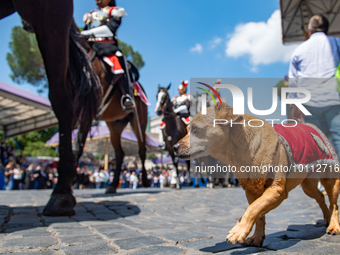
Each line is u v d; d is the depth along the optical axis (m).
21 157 13.01
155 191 7.60
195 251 1.84
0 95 10.14
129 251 1.84
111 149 20.69
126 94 5.38
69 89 3.62
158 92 8.29
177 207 4.37
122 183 16.69
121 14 5.26
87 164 21.02
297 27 9.01
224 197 5.82
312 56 3.46
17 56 24.55
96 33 5.04
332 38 3.46
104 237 2.25
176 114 8.27
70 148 3.33
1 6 2.97
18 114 13.05
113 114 5.74
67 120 3.29
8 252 1.82
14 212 3.47
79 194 6.60
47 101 11.28
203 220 3.29
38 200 5.38
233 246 1.96
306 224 2.77
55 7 2.93
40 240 2.11
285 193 1.91
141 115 6.84
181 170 23.31
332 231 2.28
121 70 5.10
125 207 4.30
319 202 2.66
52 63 3.08
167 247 1.94
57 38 3.02
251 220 1.62
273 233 2.42
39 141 27.67
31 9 2.87
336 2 7.96
